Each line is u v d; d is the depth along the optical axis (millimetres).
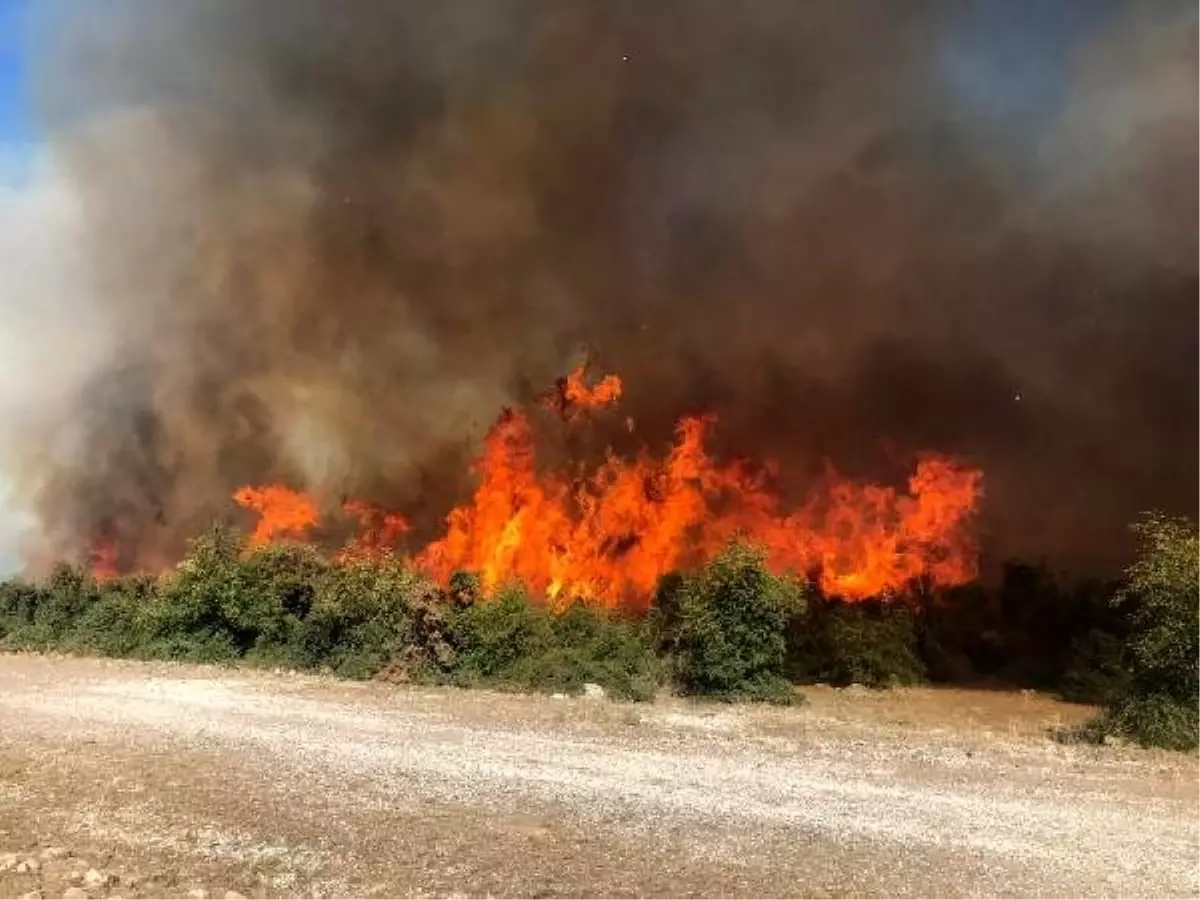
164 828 8375
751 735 13781
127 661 20344
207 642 20562
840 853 8156
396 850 7875
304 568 20531
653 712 15641
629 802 9656
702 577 18156
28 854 7543
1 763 10641
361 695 16469
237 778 10203
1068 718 17078
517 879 7246
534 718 14562
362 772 10617
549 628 18438
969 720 16531
